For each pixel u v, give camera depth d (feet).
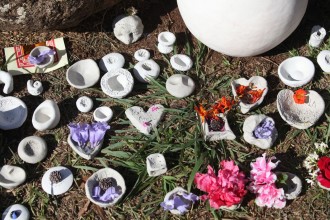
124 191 2.59
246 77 2.97
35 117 2.78
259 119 2.70
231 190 2.42
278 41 2.79
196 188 2.63
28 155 2.70
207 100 2.89
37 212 2.62
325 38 3.07
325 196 2.61
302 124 2.76
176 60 2.96
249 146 2.75
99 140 2.70
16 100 2.84
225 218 2.58
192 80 2.89
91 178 2.62
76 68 2.95
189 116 2.81
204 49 3.03
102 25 3.10
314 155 2.66
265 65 3.00
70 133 2.73
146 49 3.06
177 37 3.09
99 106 2.90
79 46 3.05
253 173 2.53
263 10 2.55
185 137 2.77
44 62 2.97
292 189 2.59
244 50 2.79
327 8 3.16
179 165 2.68
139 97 2.91
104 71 2.98
